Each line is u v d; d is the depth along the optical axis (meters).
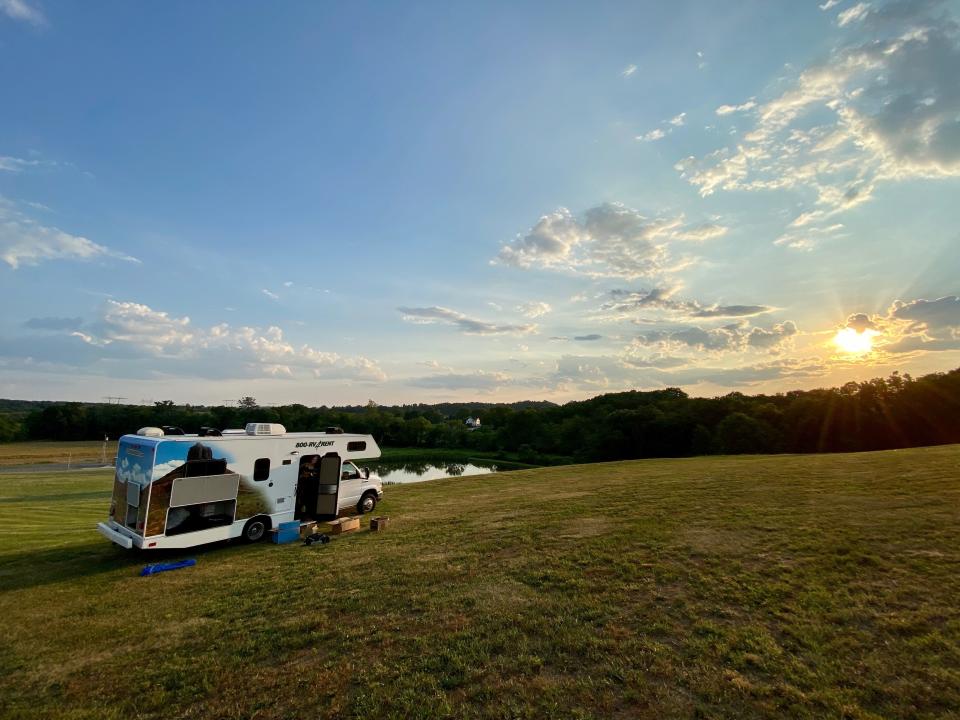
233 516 11.76
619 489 16.25
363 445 15.09
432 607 7.03
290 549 11.27
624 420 73.38
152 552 11.45
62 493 29.02
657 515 11.35
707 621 5.92
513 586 7.61
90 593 8.73
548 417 107.31
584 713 4.41
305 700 4.99
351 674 5.41
